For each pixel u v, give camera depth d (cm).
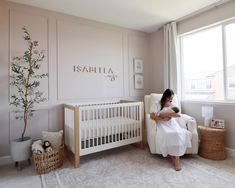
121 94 356
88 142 248
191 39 331
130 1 255
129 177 206
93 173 217
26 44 261
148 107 313
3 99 246
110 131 268
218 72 289
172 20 329
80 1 254
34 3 258
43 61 275
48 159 220
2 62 246
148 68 398
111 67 344
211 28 293
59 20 288
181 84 341
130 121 292
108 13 294
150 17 314
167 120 250
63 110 290
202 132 262
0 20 244
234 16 252
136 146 318
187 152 254
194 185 186
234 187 181
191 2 262
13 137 254
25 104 241
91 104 316
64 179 203
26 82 248
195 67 325
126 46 364
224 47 274
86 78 314
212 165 234
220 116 277
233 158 256
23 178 206
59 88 288
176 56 331
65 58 294
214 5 269
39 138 271
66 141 271
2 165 243
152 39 394
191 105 320
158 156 269
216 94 292
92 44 321
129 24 346
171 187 184
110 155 276
